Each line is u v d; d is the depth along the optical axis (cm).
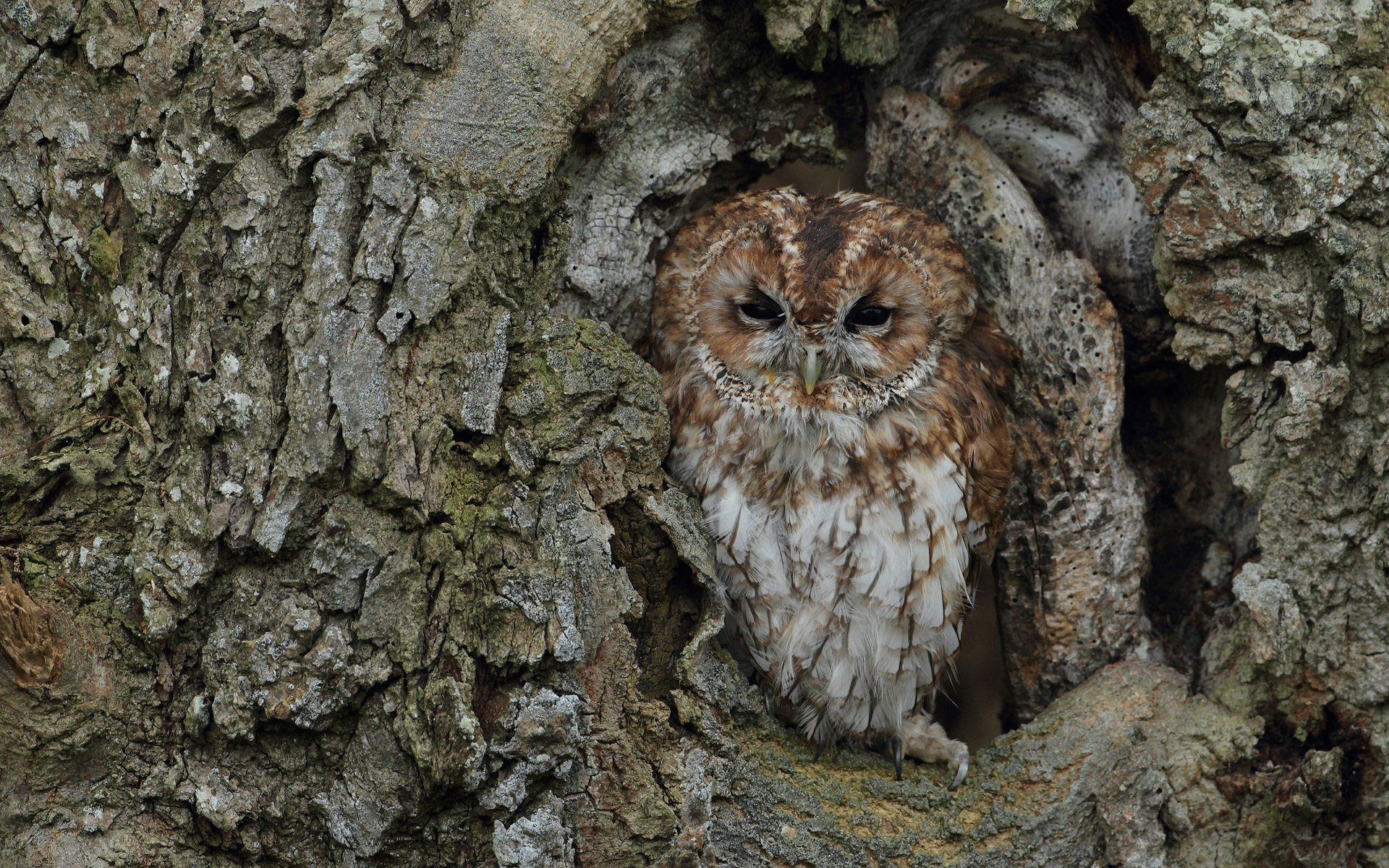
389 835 492
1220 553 727
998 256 689
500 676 504
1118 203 728
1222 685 623
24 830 482
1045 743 614
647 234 653
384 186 511
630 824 522
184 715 492
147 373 503
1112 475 691
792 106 655
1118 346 684
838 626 651
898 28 675
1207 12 574
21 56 513
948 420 656
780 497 649
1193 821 603
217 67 502
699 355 663
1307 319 575
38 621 467
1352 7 570
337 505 498
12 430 512
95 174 516
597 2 544
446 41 525
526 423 530
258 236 500
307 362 496
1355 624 583
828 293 619
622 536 561
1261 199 573
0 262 516
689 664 559
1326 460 583
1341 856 591
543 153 539
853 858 567
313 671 484
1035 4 602
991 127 737
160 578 485
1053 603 700
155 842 490
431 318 513
